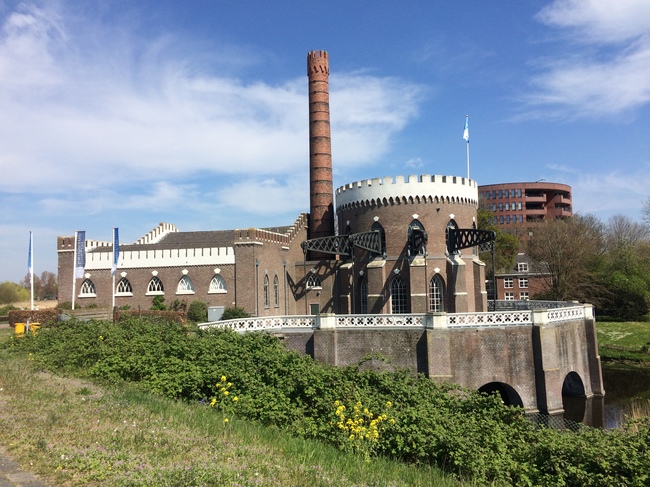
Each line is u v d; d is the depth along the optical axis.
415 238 49.19
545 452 14.96
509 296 92.00
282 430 15.52
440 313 32.28
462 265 49.31
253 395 17.89
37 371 21.27
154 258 54.16
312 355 33.88
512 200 142.00
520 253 108.12
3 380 18.62
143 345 22.36
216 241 62.81
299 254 65.19
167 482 9.38
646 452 13.88
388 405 17.09
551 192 144.12
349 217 55.78
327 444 14.76
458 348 32.88
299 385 18.12
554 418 31.72
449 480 12.91
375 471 12.34
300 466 11.33
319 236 64.88
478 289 51.41
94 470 9.90
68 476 9.67
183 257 53.53
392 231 51.78
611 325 70.50
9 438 11.88
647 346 61.38
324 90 66.00
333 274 61.41
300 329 34.31
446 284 50.19
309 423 16.03
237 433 13.61
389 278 51.41
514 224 133.00
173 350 21.22
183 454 11.30
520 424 17.39
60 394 16.61
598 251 84.75
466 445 14.67
